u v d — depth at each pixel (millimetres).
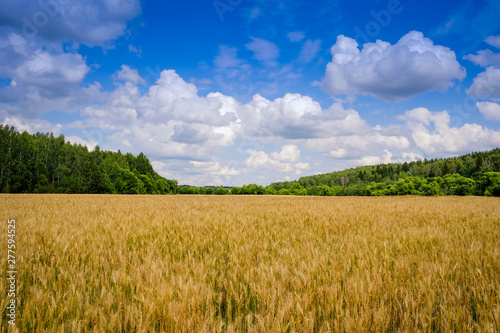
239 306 2730
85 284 3102
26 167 64438
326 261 3715
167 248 4785
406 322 2373
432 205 19359
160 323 2322
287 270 3375
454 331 2436
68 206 15336
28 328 2393
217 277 3436
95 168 76188
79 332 2129
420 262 3848
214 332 2146
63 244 4680
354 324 2225
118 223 7832
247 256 4156
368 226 7820
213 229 7070
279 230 7164
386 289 2977
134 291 3012
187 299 2469
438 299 2883
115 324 2236
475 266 3783
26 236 5219
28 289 2969
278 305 2520
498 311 2344
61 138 87562
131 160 107500
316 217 10047
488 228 7445
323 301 2721
